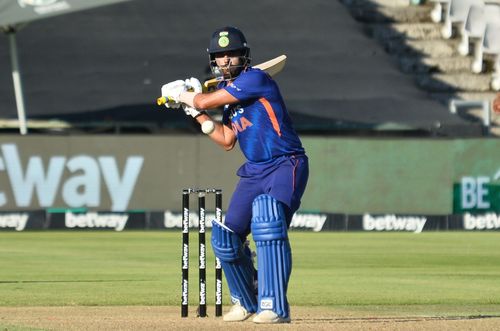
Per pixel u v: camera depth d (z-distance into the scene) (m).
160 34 109.12
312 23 114.19
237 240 29.48
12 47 88.81
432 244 76.94
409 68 116.38
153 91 101.50
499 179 88.88
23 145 86.75
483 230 89.12
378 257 66.38
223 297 43.34
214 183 87.50
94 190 87.56
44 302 40.75
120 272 55.62
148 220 88.00
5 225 86.88
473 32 119.81
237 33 28.89
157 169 87.69
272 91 28.34
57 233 85.50
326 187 88.44
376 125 100.31
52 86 102.06
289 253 28.38
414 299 42.69
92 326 28.17
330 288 47.78
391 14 123.75
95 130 99.94
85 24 110.69
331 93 104.25
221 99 28.22
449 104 114.38
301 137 88.38
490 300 42.31
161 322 29.33
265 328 27.09
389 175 88.44
